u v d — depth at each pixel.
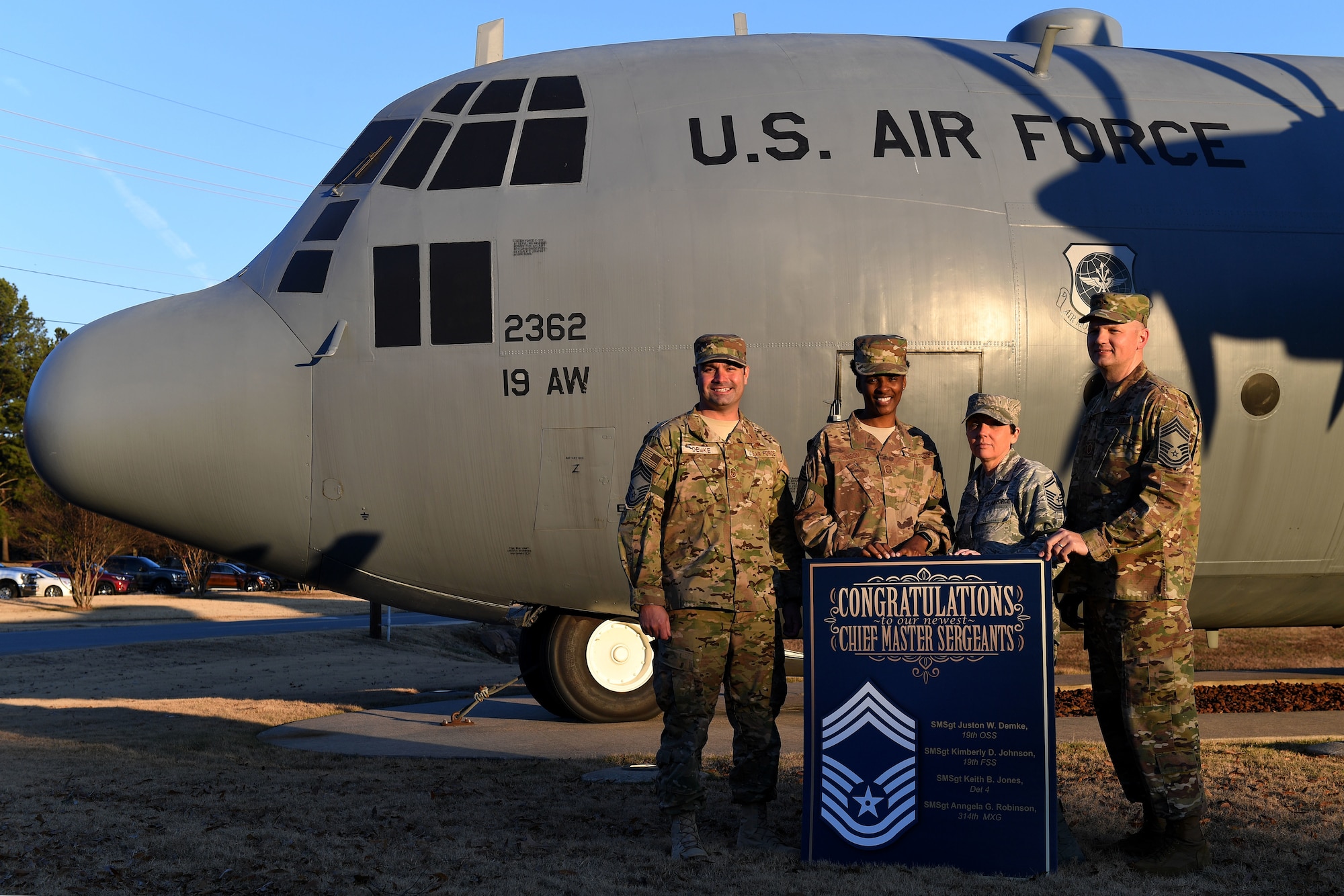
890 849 4.08
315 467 7.44
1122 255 7.36
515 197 7.44
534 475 7.27
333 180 8.04
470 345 7.29
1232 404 7.38
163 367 7.48
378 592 7.95
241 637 19.92
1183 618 4.15
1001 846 3.95
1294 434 7.47
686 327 7.16
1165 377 7.32
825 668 4.24
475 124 7.73
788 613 4.83
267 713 9.86
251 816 4.94
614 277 7.22
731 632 4.40
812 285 7.18
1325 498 7.60
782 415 7.15
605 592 7.68
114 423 7.38
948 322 7.19
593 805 5.30
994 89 7.83
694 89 7.72
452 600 7.96
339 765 6.80
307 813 5.04
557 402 7.21
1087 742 6.80
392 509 7.45
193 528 7.67
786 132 7.51
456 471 7.33
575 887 3.76
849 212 7.29
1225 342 7.37
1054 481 4.29
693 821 4.28
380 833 4.62
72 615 30.95
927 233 7.27
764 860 4.17
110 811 5.02
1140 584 4.13
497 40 8.72
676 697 4.30
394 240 7.46
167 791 5.57
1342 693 10.41
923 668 4.13
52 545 38.09
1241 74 8.25
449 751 7.41
